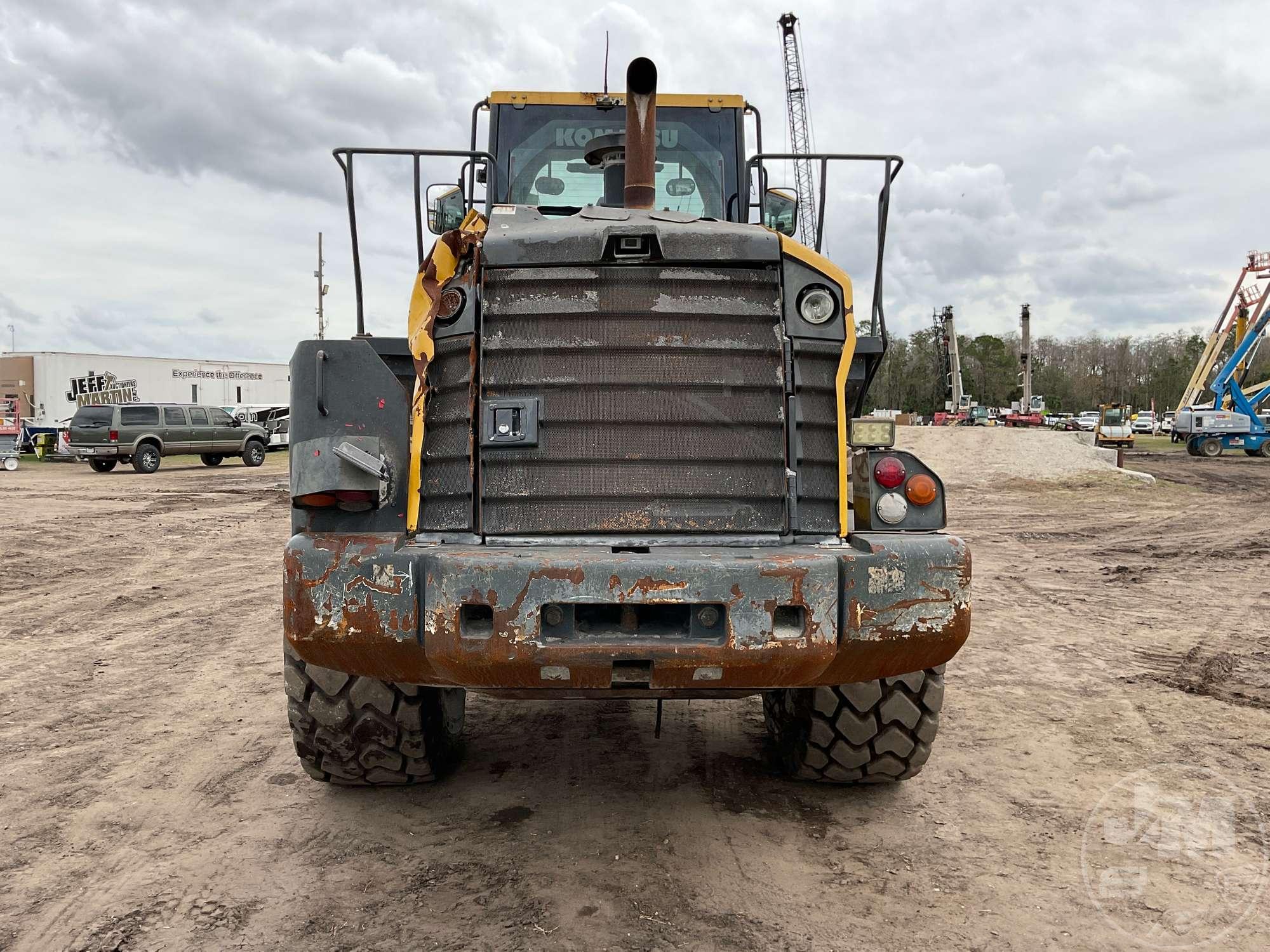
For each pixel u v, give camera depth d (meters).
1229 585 9.78
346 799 3.93
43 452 33.97
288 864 3.34
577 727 4.94
